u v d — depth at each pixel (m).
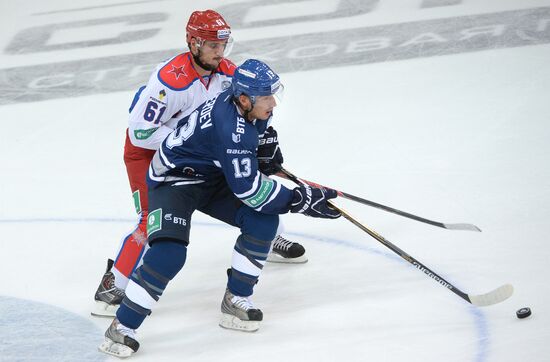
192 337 13.89
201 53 14.22
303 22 32.06
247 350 13.35
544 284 14.55
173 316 14.63
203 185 13.86
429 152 20.86
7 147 23.73
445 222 17.31
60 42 32.56
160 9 35.25
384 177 19.75
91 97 26.98
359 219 17.77
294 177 14.55
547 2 31.23
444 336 13.23
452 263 15.63
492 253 15.84
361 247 16.61
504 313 13.76
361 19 31.72
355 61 27.86
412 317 13.93
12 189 20.84
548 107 22.72
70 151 23.09
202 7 34.91
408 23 30.81
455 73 25.92
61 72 29.52
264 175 14.65
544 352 12.46
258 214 13.72
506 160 19.89
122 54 30.77
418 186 19.09
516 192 18.28
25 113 26.11
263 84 12.65
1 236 18.25
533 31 28.62
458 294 13.42
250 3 34.78
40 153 23.12
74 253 17.27
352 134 22.45
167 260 13.18
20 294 15.69
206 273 16.12
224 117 12.98
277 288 15.35
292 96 25.59
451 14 31.19
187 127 13.55
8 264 16.94
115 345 13.30
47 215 19.25
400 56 27.83
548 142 20.62
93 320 14.59
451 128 22.12
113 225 18.52
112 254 17.11
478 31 29.19
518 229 16.67
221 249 17.02
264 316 14.41
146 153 14.91
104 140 23.67
